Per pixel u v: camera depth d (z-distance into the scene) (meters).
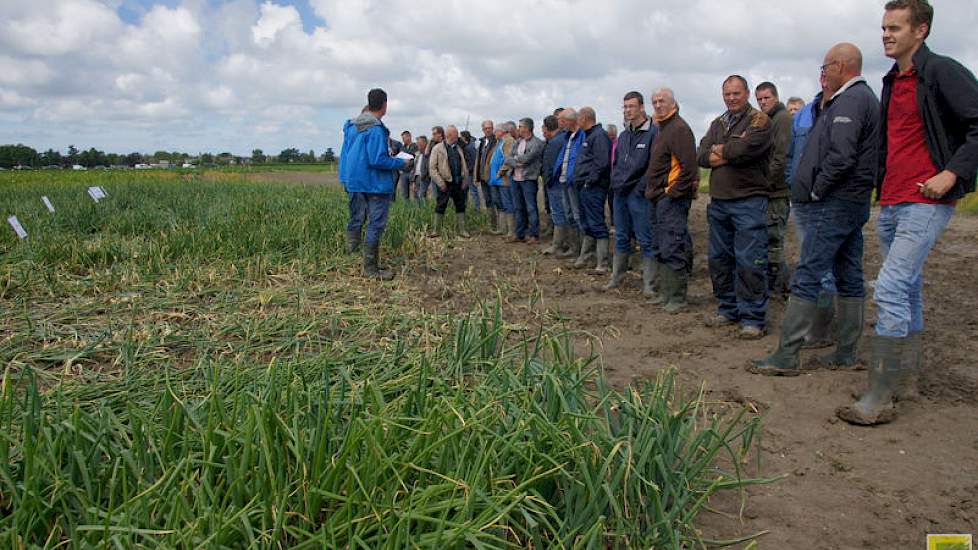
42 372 3.50
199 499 2.19
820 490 2.95
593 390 3.88
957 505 2.80
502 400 2.89
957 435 3.36
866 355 4.59
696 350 4.82
